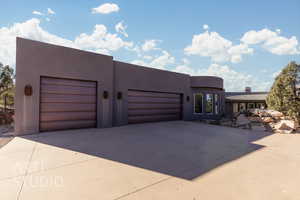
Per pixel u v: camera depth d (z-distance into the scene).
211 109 16.00
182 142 6.54
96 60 9.41
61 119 8.44
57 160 4.18
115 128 9.43
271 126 10.28
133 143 6.10
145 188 2.89
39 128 7.81
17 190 2.74
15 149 5.09
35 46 7.68
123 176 3.36
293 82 11.73
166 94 13.41
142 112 11.88
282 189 2.97
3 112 12.22
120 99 10.51
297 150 5.72
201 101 15.67
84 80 9.09
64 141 6.14
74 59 8.69
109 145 5.70
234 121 12.69
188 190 2.86
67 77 8.46
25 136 6.98
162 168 3.85
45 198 2.51
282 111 12.02
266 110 12.07
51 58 8.04
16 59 7.28
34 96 7.61
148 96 12.23
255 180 3.33
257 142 6.97
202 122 13.94
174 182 3.16
